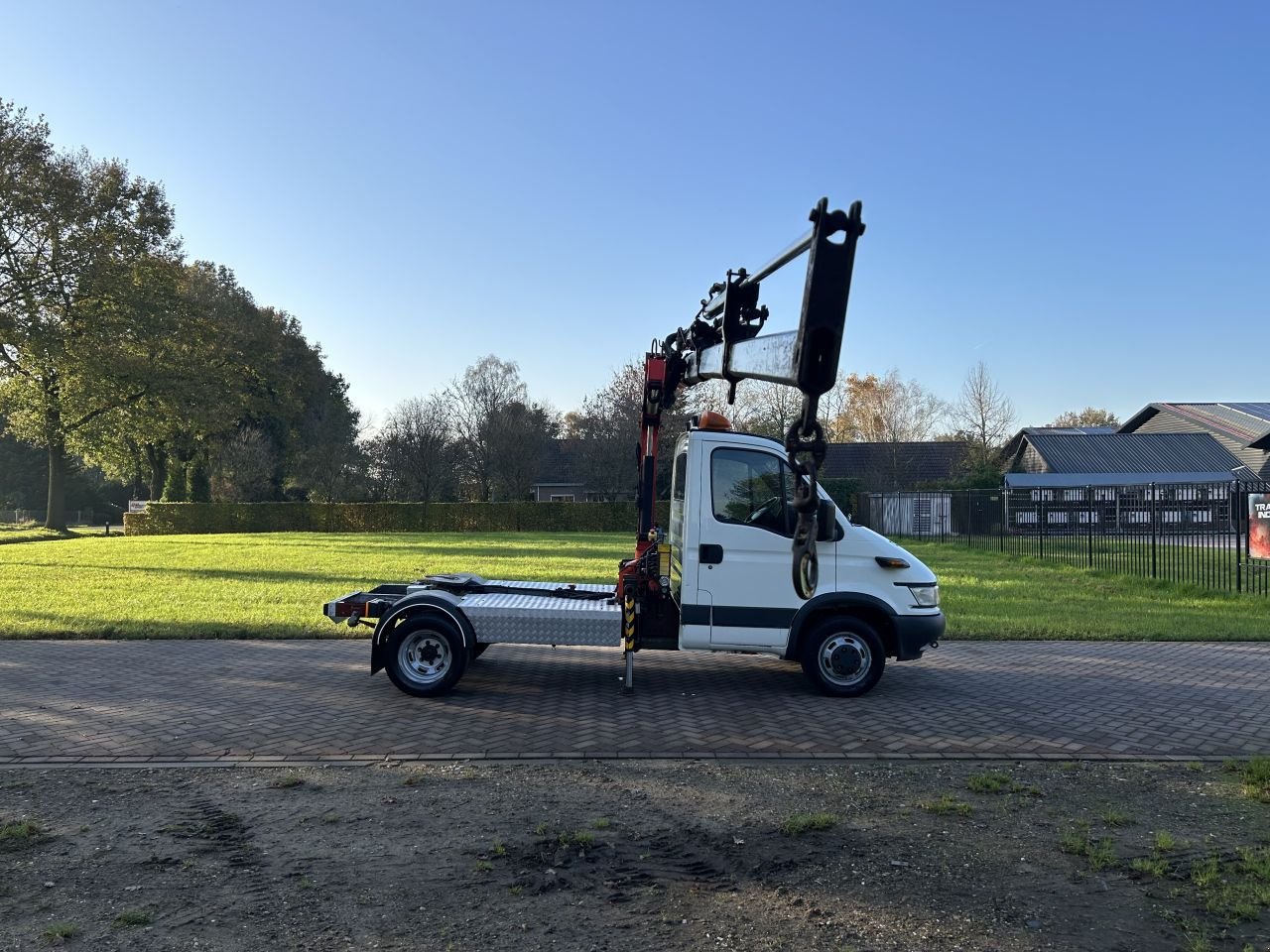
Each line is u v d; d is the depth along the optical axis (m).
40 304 35.00
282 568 21.77
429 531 49.31
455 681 8.25
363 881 4.39
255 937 3.81
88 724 7.34
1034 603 15.11
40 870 4.51
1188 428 50.81
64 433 41.72
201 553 27.89
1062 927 3.92
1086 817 5.34
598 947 3.73
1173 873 4.50
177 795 5.66
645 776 6.06
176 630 11.79
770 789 5.81
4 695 8.35
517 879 4.42
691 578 8.23
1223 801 5.62
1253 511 15.83
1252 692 8.70
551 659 10.20
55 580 18.72
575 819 5.24
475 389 57.38
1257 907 4.10
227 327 51.44
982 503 30.52
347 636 11.59
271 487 56.38
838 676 8.33
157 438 43.97
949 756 6.58
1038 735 7.15
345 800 5.57
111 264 37.00
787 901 4.17
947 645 11.40
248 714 7.66
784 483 8.30
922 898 4.21
